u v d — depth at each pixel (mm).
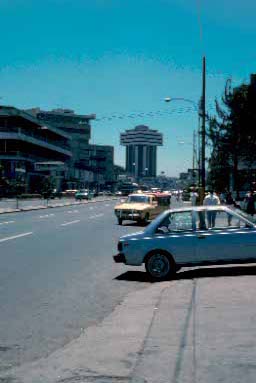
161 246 11094
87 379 4887
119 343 6094
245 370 4895
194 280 10211
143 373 4965
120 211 28234
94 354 5688
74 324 7215
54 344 6246
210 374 4836
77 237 20688
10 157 91625
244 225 11266
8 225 27406
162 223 11375
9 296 9211
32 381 4934
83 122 190875
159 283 10547
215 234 11156
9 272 11930
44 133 121562
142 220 27984
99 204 67812
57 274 11734
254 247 11078
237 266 12336
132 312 7836
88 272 12070
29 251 15977
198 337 6055
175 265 11156
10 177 91375
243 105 38500
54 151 123750
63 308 8250
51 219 33125
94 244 18094
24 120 100562
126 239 11312
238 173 52406
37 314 7836
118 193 136875
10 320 7477
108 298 9086
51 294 9430
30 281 10789
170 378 4797
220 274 11180
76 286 10273
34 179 102688
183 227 11289
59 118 184875
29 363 5520
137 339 6242
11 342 6352
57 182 117500
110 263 13547
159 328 6582
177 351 5578
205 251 11086
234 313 7145
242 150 41062
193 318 6961
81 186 150625
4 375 5148
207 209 11375
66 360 5527
